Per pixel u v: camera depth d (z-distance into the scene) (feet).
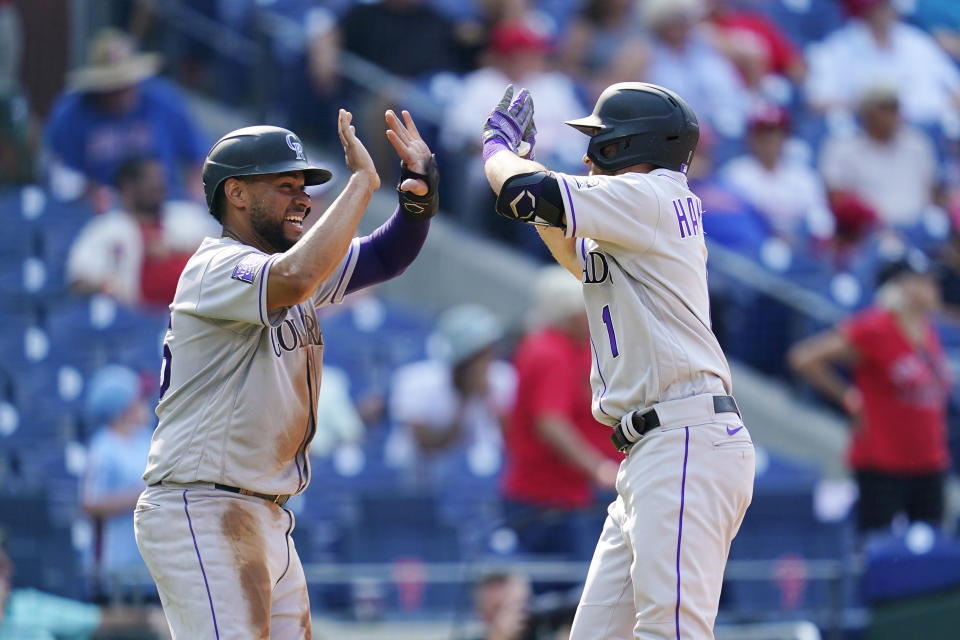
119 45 120.47
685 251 47.11
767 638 80.64
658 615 45.75
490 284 122.62
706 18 143.02
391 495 93.40
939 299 123.54
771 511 93.61
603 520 84.17
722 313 114.52
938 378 94.89
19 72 137.80
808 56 151.84
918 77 145.48
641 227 46.29
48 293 116.57
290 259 45.21
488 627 76.33
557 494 84.48
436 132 126.62
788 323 115.03
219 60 145.07
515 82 122.52
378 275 52.03
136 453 86.28
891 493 93.97
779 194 123.34
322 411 102.37
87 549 87.45
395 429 105.81
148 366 105.91
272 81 132.67
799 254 120.78
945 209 132.36
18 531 87.97
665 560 45.73
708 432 46.32
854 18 149.69
